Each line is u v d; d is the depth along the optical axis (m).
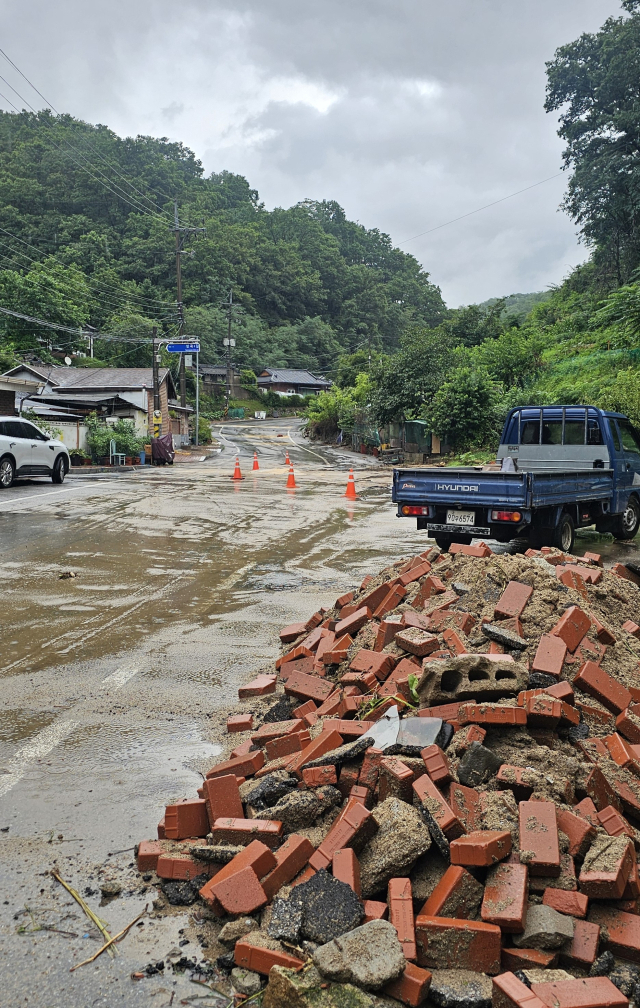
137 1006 2.42
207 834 3.37
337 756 3.40
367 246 159.75
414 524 15.02
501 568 5.14
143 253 103.62
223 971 2.58
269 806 3.43
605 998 2.28
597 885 2.66
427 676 3.85
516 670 3.81
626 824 3.02
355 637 5.43
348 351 123.44
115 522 14.47
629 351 32.00
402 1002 2.40
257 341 112.38
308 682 4.72
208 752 4.38
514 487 9.48
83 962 2.62
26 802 3.77
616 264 49.59
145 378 49.50
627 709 3.94
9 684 5.52
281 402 104.25
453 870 2.71
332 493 22.14
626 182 43.72
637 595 5.70
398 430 43.38
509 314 66.38
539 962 2.44
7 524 13.81
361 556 11.25
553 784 3.12
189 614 7.70
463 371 36.19
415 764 3.21
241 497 20.17
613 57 42.97
